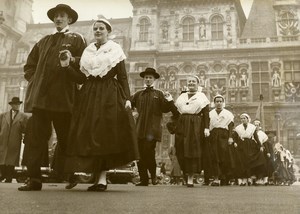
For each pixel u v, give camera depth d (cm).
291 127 3195
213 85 3434
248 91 3338
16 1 4478
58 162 525
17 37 4359
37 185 451
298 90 3272
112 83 467
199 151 775
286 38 3419
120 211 228
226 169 1002
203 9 3662
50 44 488
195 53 3541
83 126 442
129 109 462
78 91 490
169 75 3562
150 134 847
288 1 3575
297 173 2780
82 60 471
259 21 3800
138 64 3622
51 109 454
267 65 3397
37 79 465
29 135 459
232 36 3516
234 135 1159
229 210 248
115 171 1312
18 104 1078
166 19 3741
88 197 339
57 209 229
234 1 3597
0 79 4078
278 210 251
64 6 501
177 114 827
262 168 1168
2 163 1033
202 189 639
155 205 276
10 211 214
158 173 1928
